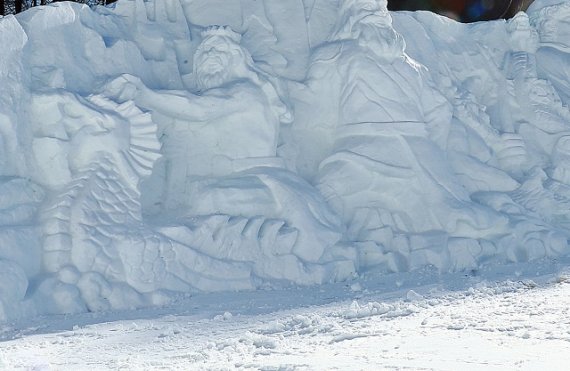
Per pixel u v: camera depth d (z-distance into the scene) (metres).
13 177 13.24
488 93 20.70
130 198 13.78
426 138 17.39
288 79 17.47
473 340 7.71
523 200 18.39
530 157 19.89
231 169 15.58
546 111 20.38
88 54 15.24
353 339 8.20
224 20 17.80
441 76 19.45
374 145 16.86
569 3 22.27
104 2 26.61
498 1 26.12
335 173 16.61
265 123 15.86
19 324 11.17
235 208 14.91
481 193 18.22
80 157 13.66
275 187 15.38
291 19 18.17
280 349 7.95
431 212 16.78
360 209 16.52
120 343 9.27
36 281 12.28
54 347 9.20
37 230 12.80
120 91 14.55
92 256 12.80
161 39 16.55
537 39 21.81
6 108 13.19
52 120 13.63
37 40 14.48
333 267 15.02
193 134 15.58
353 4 17.75
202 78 16.00
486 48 20.91
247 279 14.05
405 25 19.89
